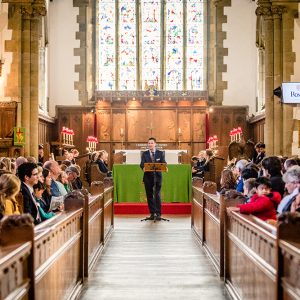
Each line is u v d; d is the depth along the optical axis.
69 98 21.97
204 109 21.80
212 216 7.72
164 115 21.83
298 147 15.27
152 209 12.77
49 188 7.28
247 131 21.88
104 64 22.34
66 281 5.31
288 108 15.27
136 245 9.30
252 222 4.74
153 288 6.23
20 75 15.20
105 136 21.73
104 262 7.79
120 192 14.50
